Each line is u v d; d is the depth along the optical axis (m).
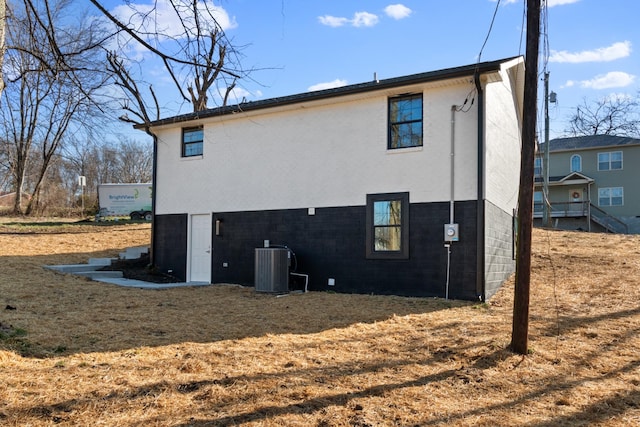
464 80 10.70
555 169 34.22
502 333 7.36
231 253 13.74
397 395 4.91
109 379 4.92
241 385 4.93
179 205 14.79
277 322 8.17
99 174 47.09
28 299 8.98
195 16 6.20
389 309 9.45
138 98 7.21
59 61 6.20
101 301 9.45
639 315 8.51
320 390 4.92
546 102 25.34
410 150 11.27
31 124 23.27
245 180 13.65
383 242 11.54
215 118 13.90
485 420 4.39
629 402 4.90
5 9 5.94
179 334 7.07
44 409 4.12
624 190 32.06
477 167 10.52
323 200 12.39
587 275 12.30
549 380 5.50
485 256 10.42
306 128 12.76
